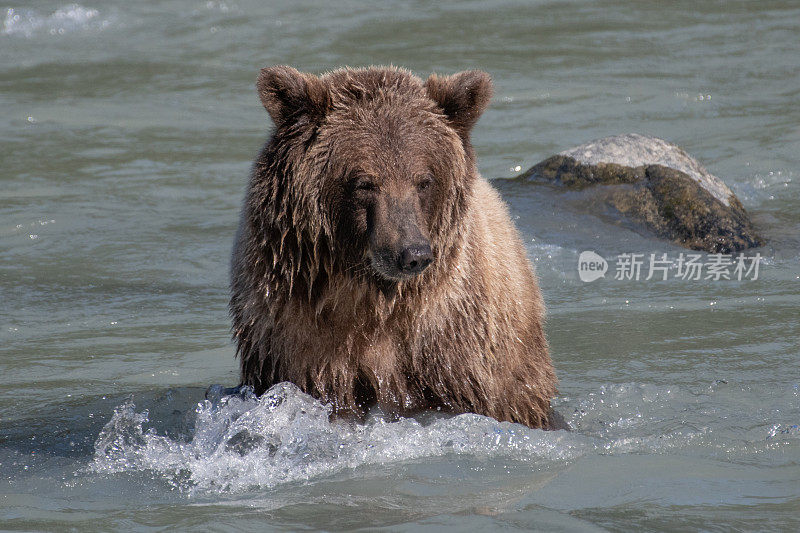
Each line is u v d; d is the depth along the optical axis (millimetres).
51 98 26547
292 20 33156
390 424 9312
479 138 22781
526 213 17781
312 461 8930
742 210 17781
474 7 34094
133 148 22766
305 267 8891
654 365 11797
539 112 24469
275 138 8898
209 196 19781
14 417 10453
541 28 31656
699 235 16812
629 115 24125
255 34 31875
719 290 14664
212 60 29594
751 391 10859
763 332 12734
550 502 7934
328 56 29297
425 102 8875
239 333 9516
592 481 8383
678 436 9516
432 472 8656
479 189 10336
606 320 13508
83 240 17203
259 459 8953
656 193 17766
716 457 8953
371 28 32031
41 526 7738
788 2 33781
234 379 11586
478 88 9070
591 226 17422
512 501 7961
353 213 8617
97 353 12461
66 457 9367
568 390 11133
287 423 9125
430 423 9484
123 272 15750
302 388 9391
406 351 9336
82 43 31484
